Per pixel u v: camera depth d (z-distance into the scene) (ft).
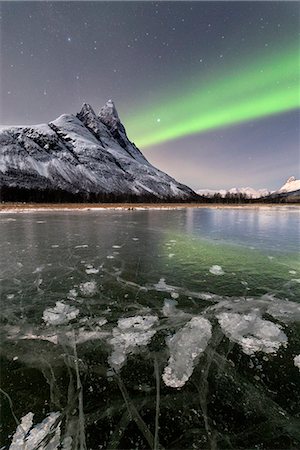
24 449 9.94
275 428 10.73
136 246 44.96
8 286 26.13
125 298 23.29
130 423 10.94
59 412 11.47
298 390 12.59
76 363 14.61
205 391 12.54
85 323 18.95
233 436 10.41
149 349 15.83
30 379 13.39
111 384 13.05
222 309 21.09
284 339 16.79
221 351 15.55
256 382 13.09
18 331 17.95
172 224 80.02
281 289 25.52
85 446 10.04
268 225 77.97
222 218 103.55
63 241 49.16
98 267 32.50
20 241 49.08
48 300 22.86
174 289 25.43
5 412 11.44
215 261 35.53
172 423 10.96
